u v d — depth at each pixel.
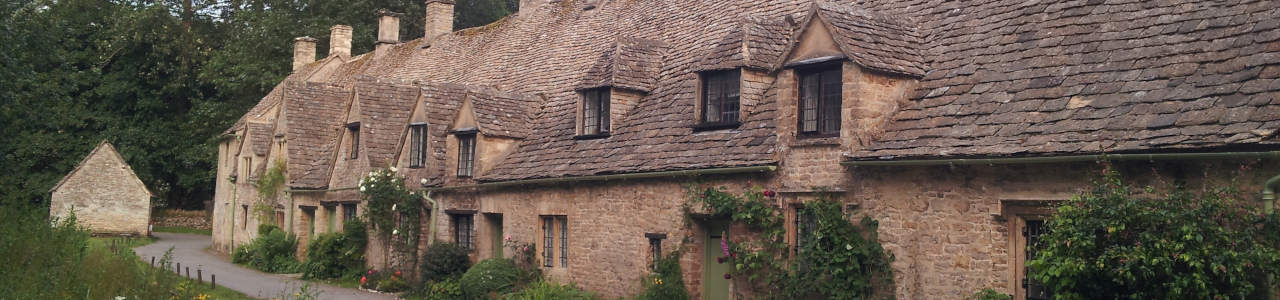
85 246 16.61
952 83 12.84
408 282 22.31
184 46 48.44
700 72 16.02
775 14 17.69
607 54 18.69
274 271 27.30
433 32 32.66
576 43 23.75
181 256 33.28
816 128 13.62
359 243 24.48
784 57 13.98
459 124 21.03
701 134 15.81
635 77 18.20
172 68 49.09
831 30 13.22
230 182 35.59
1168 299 9.63
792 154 13.78
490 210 20.22
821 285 13.05
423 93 22.75
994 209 11.52
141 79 50.38
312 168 28.45
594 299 17.08
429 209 22.38
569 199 18.05
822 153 13.38
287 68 43.34
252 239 31.17
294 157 28.58
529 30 26.98
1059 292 10.52
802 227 13.78
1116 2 12.45
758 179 14.27
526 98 21.42
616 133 17.73
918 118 12.68
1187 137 9.92
